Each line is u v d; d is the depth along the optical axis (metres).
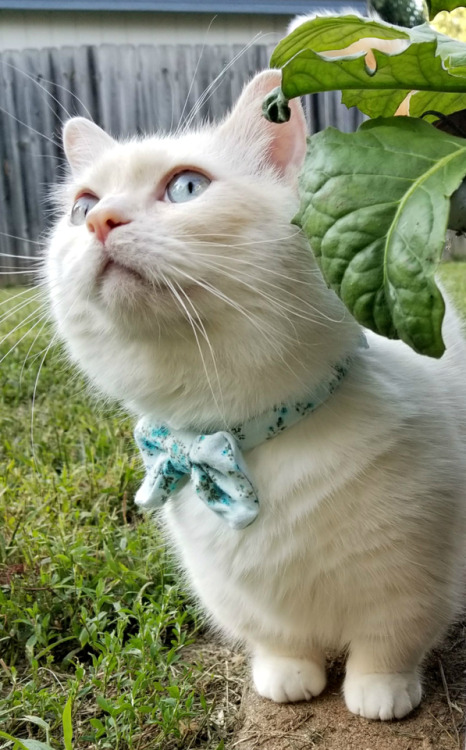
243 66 1.50
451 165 0.19
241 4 1.61
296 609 0.32
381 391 0.30
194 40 1.67
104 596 0.40
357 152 0.20
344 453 0.29
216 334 0.28
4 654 0.38
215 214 0.28
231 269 0.27
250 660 0.39
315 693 0.35
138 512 0.52
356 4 1.27
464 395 0.38
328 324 0.29
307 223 0.20
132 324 0.28
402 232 0.19
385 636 0.32
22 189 1.58
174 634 0.40
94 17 1.64
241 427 0.30
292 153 0.31
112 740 0.31
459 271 1.20
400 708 0.32
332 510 0.29
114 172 0.30
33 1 1.58
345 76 0.20
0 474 0.57
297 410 0.29
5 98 1.54
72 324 0.32
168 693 0.34
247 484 0.29
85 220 0.30
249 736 0.32
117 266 0.28
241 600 0.33
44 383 0.82
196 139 0.33
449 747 0.31
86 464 0.58
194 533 0.33
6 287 1.41
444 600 0.32
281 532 0.30
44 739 0.32
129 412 0.38
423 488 0.30
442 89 0.21
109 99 1.54
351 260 0.19
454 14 1.00
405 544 0.30
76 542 0.45
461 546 0.34
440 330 0.18
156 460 0.33
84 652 0.39
